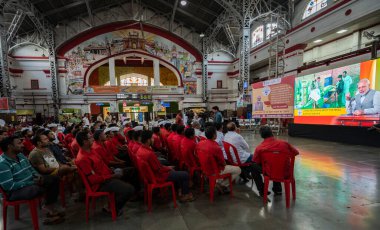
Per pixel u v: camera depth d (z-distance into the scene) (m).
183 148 3.54
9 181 2.34
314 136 8.52
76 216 2.74
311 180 3.74
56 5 15.50
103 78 24.34
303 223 2.38
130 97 19.39
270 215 2.58
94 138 3.56
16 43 17.28
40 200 3.05
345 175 3.97
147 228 2.38
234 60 20.98
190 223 2.45
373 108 6.38
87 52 18.91
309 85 8.59
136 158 2.97
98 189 2.63
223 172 3.17
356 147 6.64
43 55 18.06
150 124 10.77
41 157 3.02
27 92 17.92
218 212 2.70
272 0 13.73
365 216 2.50
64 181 3.10
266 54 15.89
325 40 13.06
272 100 9.78
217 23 17.42
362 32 10.86
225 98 21.44
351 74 6.96
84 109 18.91
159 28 19.83
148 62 23.11
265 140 2.88
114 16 18.92
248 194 3.27
